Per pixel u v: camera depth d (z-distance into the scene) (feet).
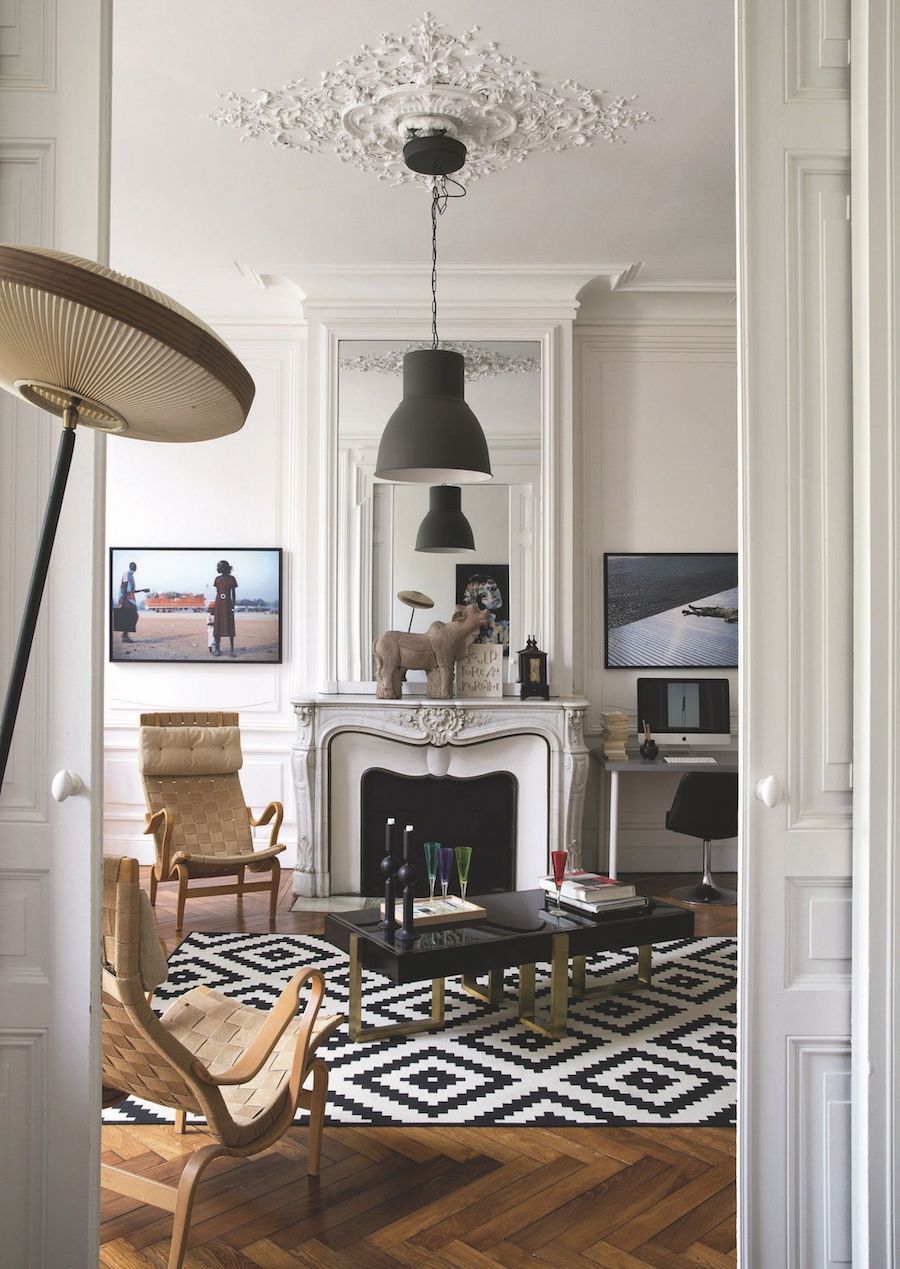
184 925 18.21
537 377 20.56
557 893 14.43
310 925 18.26
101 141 7.18
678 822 19.54
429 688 20.13
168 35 12.30
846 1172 7.33
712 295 21.35
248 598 22.03
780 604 7.39
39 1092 7.00
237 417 5.03
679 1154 10.20
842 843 7.37
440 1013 13.53
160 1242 8.64
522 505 20.51
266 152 15.23
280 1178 9.70
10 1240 6.98
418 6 11.79
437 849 14.12
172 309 4.45
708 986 15.30
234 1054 9.41
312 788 19.81
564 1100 11.37
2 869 7.05
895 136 7.20
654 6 11.79
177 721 20.20
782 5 7.48
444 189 16.40
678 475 22.06
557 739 19.79
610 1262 8.39
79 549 7.12
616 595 21.95
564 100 13.73
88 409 5.07
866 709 7.16
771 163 7.46
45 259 4.25
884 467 7.20
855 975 7.23
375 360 20.49
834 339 7.45
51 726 7.09
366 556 20.44
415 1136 10.53
